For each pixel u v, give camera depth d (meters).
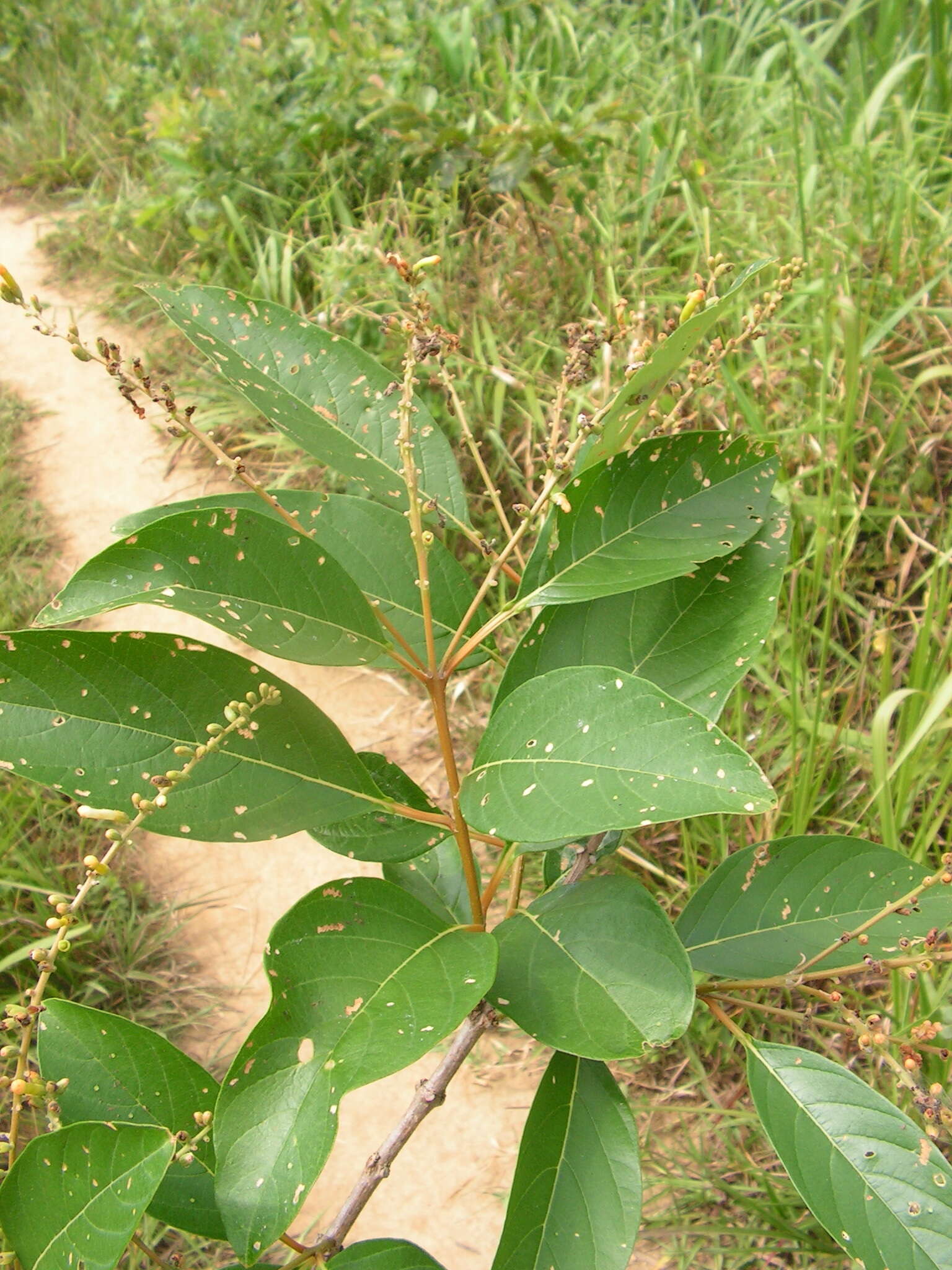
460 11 1.44
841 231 1.02
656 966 0.37
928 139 1.10
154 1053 0.40
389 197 1.25
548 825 0.33
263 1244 0.31
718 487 0.42
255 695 0.36
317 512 0.45
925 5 1.21
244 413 1.16
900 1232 0.37
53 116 1.78
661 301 1.03
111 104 1.72
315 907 0.36
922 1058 0.60
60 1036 0.40
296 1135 0.32
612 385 0.93
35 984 0.78
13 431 1.27
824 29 1.47
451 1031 0.32
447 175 1.20
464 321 1.09
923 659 0.72
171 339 1.33
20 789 0.87
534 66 1.42
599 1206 0.39
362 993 0.34
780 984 0.42
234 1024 0.78
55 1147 0.34
